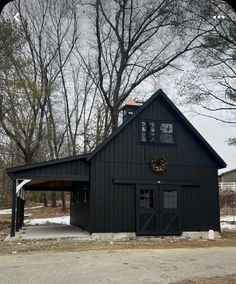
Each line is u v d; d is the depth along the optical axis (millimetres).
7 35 22000
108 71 32250
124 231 18562
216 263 11047
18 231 19938
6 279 8906
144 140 19516
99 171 18625
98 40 31109
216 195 20266
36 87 26141
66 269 10141
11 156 34844
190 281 8391
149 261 11414
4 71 23359
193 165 20078
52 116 35312
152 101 19875
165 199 19422
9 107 25453
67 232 19922
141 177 19156
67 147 40906
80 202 22094
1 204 48594
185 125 20203
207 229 19781
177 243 16547
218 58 19203
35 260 11703
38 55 32781
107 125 34531
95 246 15336
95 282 8516
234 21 16641
